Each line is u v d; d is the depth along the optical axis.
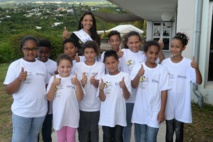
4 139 4.20
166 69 3.12
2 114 5.43
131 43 3.41
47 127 3.44
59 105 3.04
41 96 2.95
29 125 2.93
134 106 3.18
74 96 3.08
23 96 2.86
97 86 3.19
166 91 3.07
